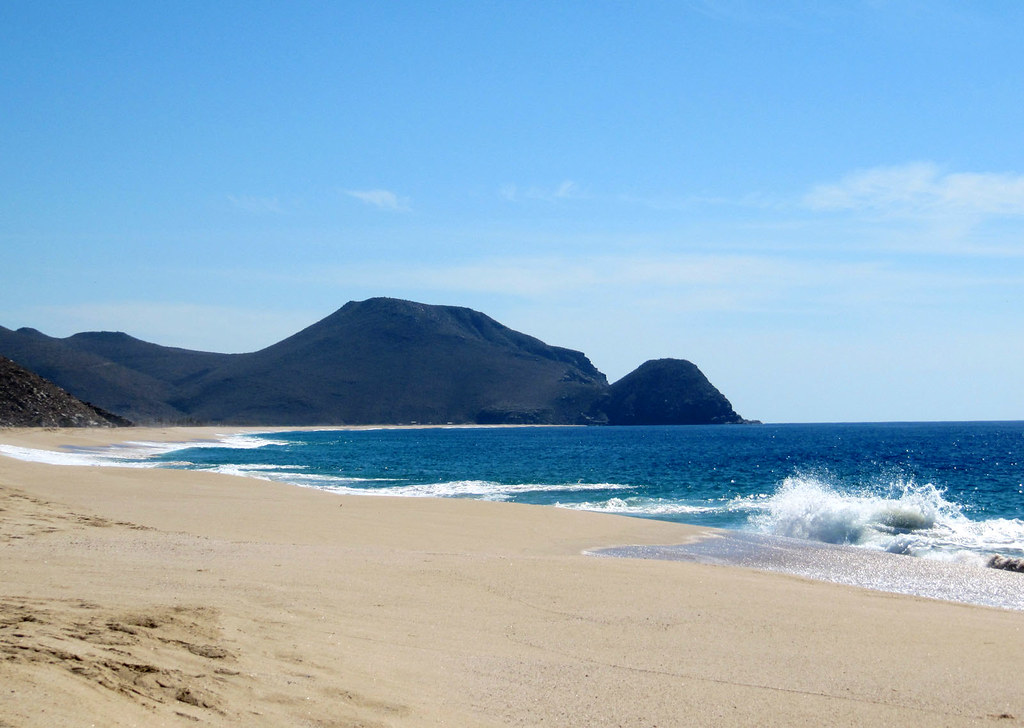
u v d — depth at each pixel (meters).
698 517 23.94
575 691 6.22
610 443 110.81
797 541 18.06
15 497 17.09
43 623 6.00
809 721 5.81
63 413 84.00
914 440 119.00
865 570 14.49
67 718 4.14
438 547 15.21
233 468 43.78
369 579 9.80
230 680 5.41
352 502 22.17
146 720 4.44
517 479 41.00
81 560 9.59
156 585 8.35
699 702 6.11
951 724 5.88
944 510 29.00
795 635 8.32
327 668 6.08
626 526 19.75
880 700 6.35
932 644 8.17
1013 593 12.58
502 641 7.55
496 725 5.40
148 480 25.14
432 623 7.97
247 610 7.59
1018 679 7.03
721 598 10.04
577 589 10.12
